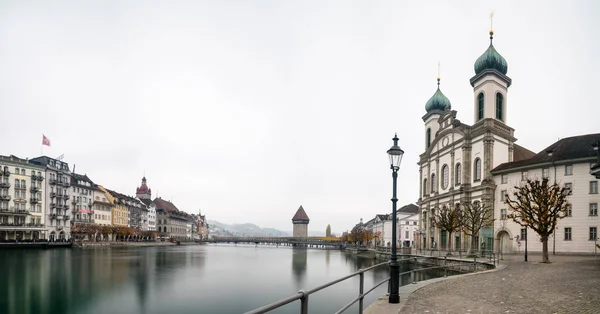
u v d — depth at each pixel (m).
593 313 13.32
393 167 16.22
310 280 54.50
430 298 16.33
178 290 45.25
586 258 47.00
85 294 42.12
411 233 146.50
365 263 83.00
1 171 105.31
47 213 117.56
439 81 93.12
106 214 151.38
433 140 84.56
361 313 10.97
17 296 40.72
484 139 67.25
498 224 64.25
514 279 23.72
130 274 57.25
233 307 36.78
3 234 107.25
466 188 71.00
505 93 71.50
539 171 59.31
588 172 54.88
